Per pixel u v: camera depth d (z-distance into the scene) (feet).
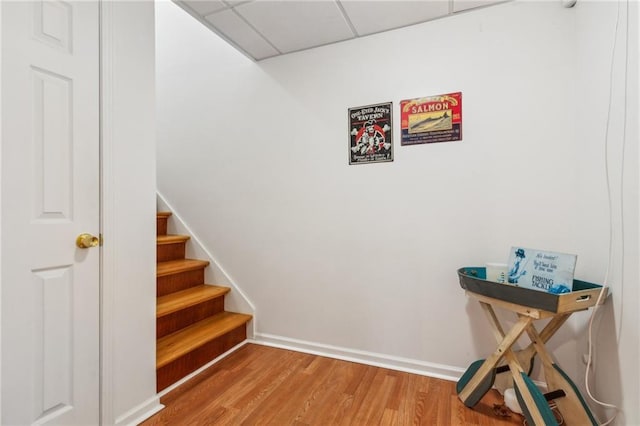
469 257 5.82
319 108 7.06
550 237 5.28
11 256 3.48
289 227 7.38
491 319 4.99
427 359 6.13
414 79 6.21
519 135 5.48
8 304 3.45
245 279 7.86
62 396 3.92
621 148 3.85
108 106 4.43
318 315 7.07
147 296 5.04
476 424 4.63
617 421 3.94
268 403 5.20
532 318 4.25
